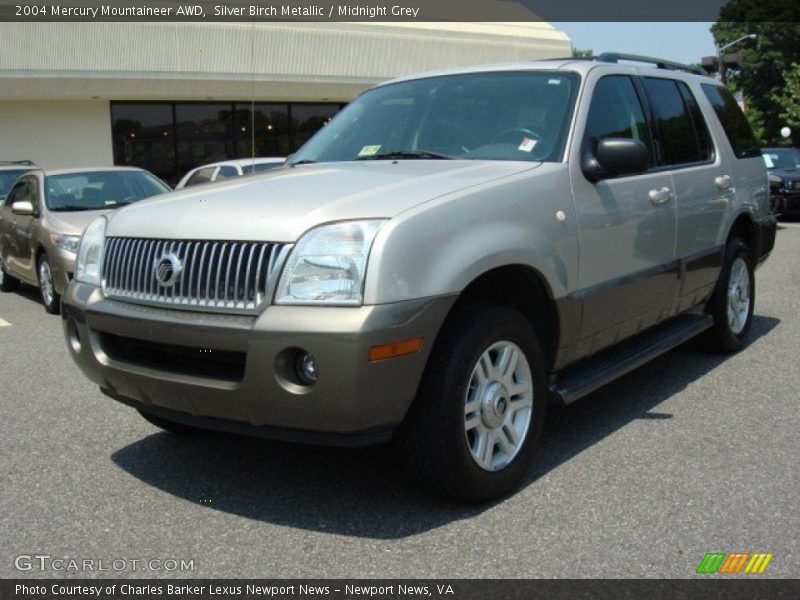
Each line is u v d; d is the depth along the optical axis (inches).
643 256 191.3
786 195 710.5
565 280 163.0
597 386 174.7
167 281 144.2
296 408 131.1
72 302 162.7
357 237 132.2
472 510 148.6
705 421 194.2
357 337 126.9
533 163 168.6
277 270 133.7
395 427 135.5
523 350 154.6
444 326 142.2
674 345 209.9
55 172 398.3
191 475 167.6
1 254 435.5
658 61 230.1
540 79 188.9
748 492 154.0
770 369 237.9
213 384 137.3
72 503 155.3
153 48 886.4
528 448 156.9
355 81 1001.5
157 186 407.8
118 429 197.0
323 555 133.4
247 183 164.7
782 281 398.0
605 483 159.3
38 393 229.0
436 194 144.7
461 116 188.4
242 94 936.3
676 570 126.6
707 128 237.0
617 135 189.8
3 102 881.5
